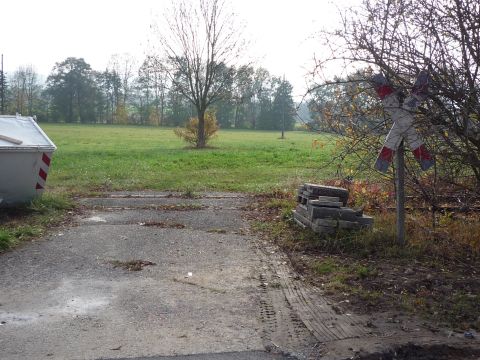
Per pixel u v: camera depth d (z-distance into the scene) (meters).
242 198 11.94
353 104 6.99
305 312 5.04
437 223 7.64
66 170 19.08
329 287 5.70
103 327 4.65
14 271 6.14
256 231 8.34
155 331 4.59
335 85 6.59
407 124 6.15
